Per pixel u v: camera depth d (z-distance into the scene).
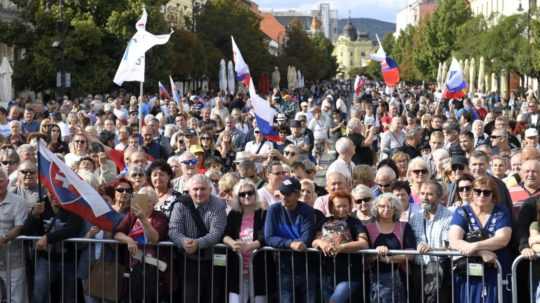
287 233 9.53
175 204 9.74
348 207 9.48
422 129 18.23
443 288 9.27
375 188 11.80
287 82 110.12
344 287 9.30
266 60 84.25
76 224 9.78
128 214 9.87
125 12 50.12
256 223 9.86
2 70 37.53
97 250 9.84
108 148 15.62
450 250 9.16
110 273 9.75
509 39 67.12
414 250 9.23
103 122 20.94
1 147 13.24
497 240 8.95
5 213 10.05
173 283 9.78
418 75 105.88
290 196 9.49
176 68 63.25
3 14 59.41
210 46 73.50
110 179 12.62
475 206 9.19
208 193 9.69
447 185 12.06
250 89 17.81
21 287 10.07
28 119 20.33
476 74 70.56
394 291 9.26
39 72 48.88
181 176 13.27
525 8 103.38
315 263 9.52
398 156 13.33
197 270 9.69
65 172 9.50
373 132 17.78
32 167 11.00
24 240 10.05
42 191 10.94
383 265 9.28
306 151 17.61
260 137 17.86
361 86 52.09
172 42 58.00
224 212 9.76
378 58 28.88
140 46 18.92
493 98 45.59
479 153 11.09
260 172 13.99
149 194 9.80
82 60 50.06
